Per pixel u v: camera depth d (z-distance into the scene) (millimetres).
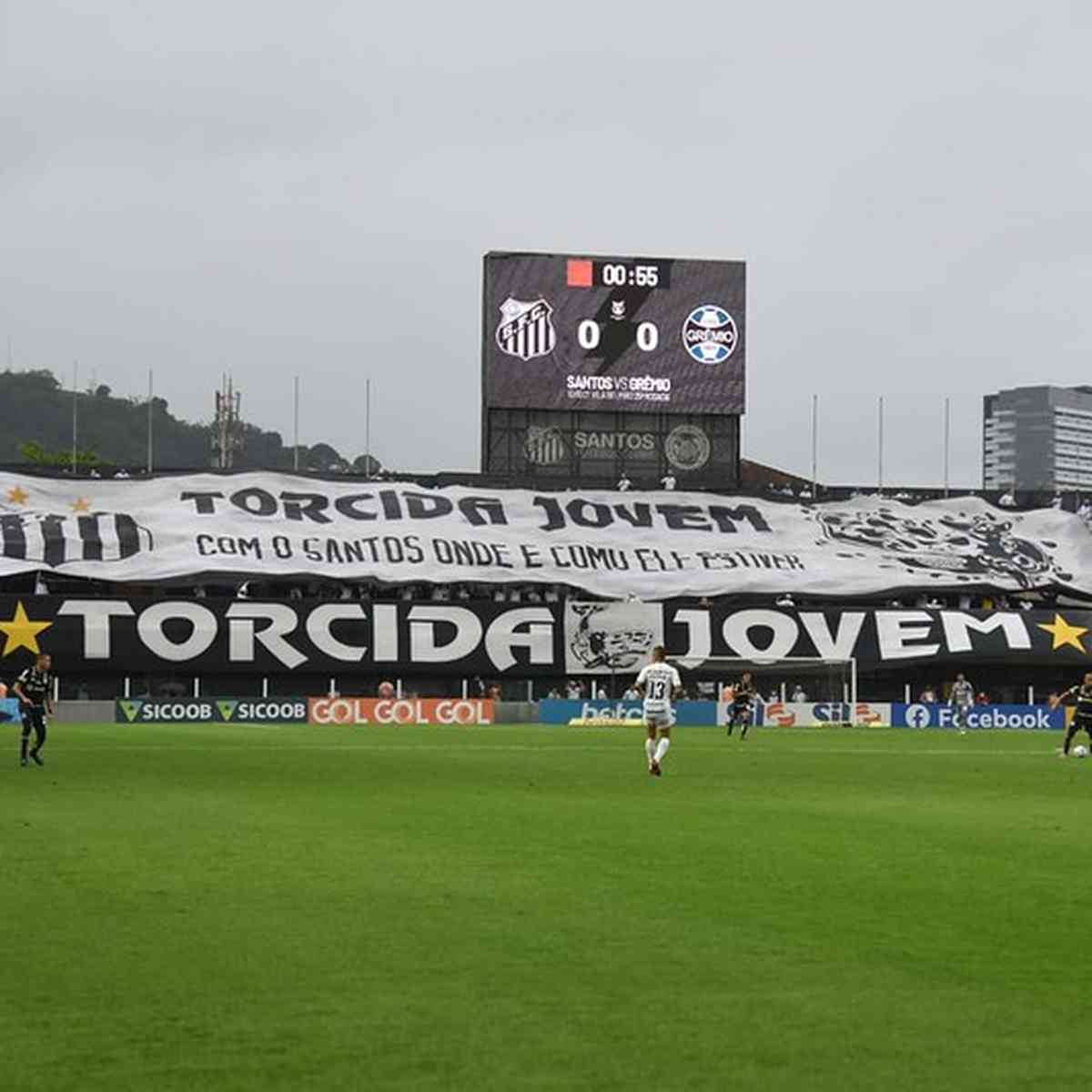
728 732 80438
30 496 111250
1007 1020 14766
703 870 24734
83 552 107500
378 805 36312
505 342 115250
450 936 18688
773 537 117000
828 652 109500
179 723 92062
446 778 46125
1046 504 123500
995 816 34969
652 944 18281
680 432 118500
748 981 16328
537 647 106688
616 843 28594
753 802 38594
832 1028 14461
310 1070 13133
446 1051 13688
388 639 105312
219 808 35219
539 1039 14062
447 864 25172
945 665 110875
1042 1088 12656
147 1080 12867
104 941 18344
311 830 30484
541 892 22203
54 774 46031
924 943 18422
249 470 116312
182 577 107125
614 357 116188
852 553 116688
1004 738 82875
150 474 114812
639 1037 14125
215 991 15828
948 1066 13281
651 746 48562
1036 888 22875
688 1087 12672
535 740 72375
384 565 110562
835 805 37688
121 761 52750
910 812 36031
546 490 116812
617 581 112062
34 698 49750
